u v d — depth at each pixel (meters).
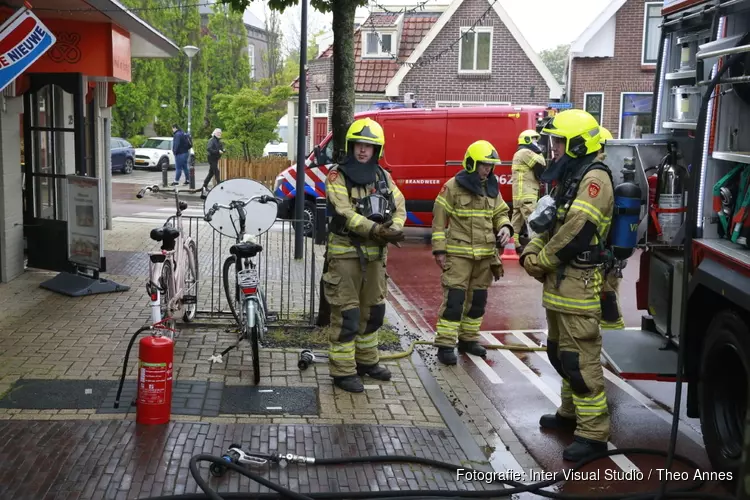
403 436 5.42
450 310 7.19
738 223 4.84
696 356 5.18
